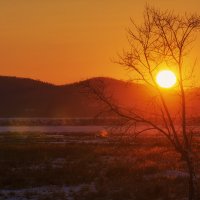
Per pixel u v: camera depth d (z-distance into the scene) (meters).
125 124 32.66
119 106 32.50
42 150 86.81
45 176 55.38
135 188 45.44
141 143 94.81
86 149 87.25
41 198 43.62
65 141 121.38
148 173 56.50
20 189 49.06
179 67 33.34
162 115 33.28
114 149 84.56
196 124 35.56
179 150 33.78
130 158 74.56
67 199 43.19
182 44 33.25
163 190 43.38
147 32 33.25
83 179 53.62
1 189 48.94
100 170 60.19
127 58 32.94
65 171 59.22
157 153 77.44
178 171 56.97
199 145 70.44
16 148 90.50
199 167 49.75
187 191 42.78
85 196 43.69
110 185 48.66
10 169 62.84
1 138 137.38
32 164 69.00
